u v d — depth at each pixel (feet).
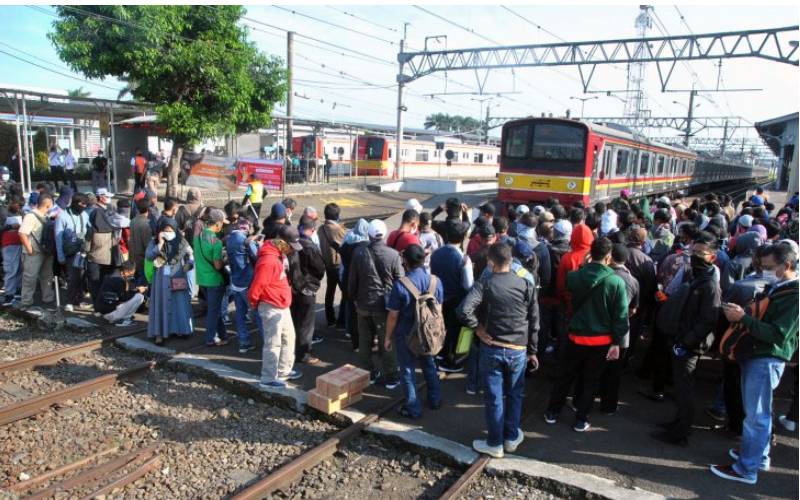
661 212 25.09
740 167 170.30
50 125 77.56
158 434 17.16
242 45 54.95
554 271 20.56
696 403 19.12
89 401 19.06
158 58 48.67
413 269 17.12
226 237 23.58
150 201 29.17
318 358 22.48
